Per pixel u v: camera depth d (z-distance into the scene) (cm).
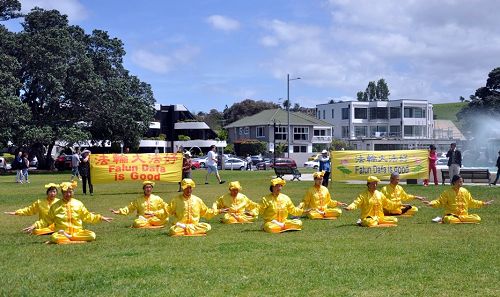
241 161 6419
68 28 5869
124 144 6269
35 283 870
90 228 1480
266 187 2942
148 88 6162
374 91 15100
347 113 10056
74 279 895
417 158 2892
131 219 1672
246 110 12550
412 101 9850
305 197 1656
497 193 2319
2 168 5591
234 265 977
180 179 2739
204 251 1115
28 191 2825
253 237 1295
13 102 4834
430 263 975
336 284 844
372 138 9312
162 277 898
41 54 5306
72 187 1276
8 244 1234
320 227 1453
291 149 9081
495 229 1377
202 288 830
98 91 5550
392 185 1658
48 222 1387
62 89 5412
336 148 8738
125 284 857
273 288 826
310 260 1012
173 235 1333
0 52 5125
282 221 1397
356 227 1443
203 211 1405
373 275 895
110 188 2964
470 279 861
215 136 9894
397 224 1480
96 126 5903
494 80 7825
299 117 9344
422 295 780
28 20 5697
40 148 6034
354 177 2920
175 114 9750
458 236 1270
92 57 5897
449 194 1522
